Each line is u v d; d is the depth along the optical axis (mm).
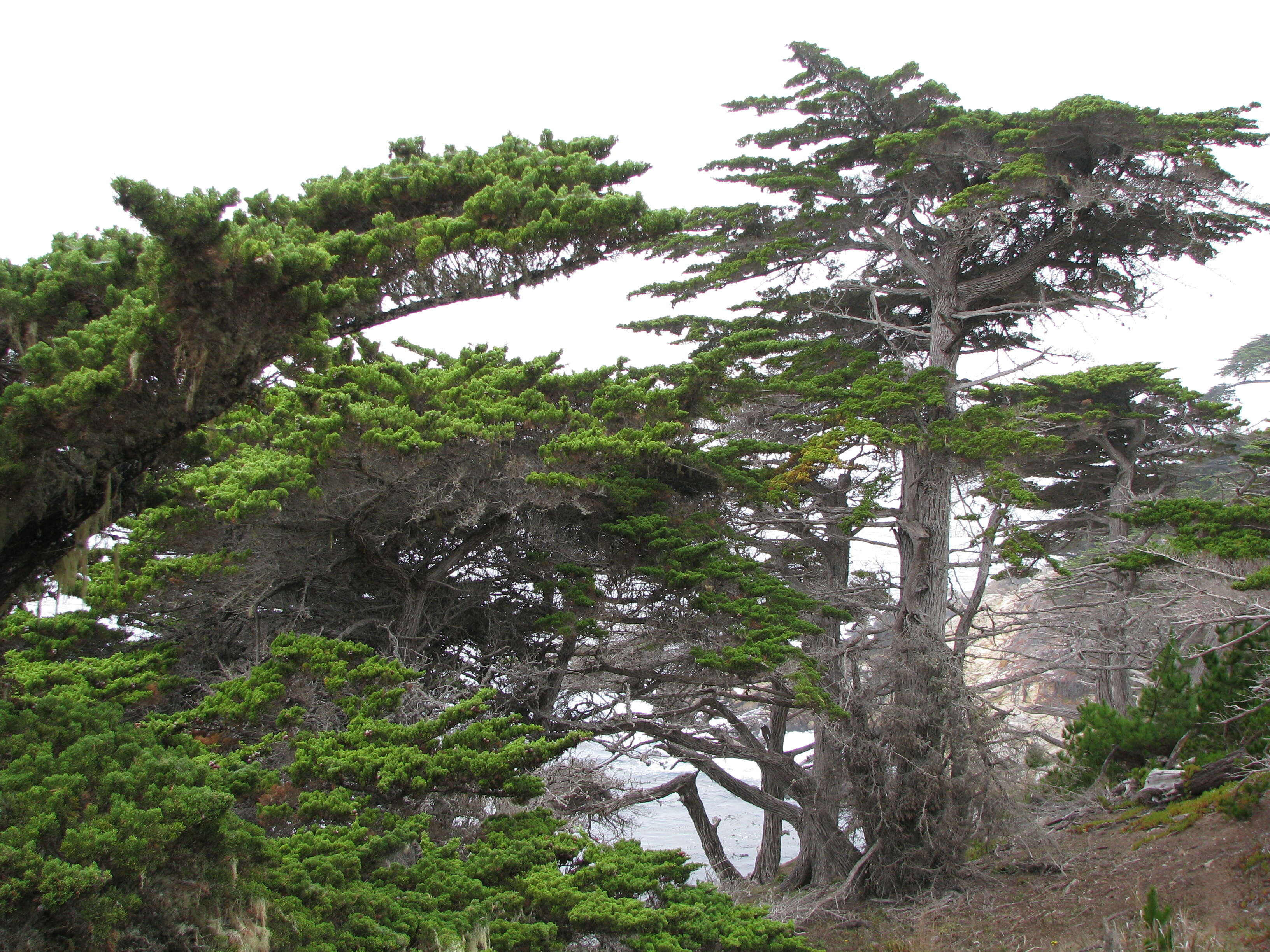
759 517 21203
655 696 17703
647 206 8070
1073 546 29609
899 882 16719
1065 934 12562
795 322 24047
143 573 10234
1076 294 20203
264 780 5707
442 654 14703
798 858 20812
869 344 24922
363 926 5082
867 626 21938
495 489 12477
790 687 16219
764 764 21453
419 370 13742
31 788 4395
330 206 8625
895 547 22031
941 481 19219
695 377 13391
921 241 23062
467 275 8312
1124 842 15164
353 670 7969
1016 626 21453
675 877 7148
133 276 6340
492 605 15594
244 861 4777
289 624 12547
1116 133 19000
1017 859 16219
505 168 8977
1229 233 20000
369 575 13555
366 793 6691
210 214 4645
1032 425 19578
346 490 11016
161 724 6328
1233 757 15477
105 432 5359
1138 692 28312
